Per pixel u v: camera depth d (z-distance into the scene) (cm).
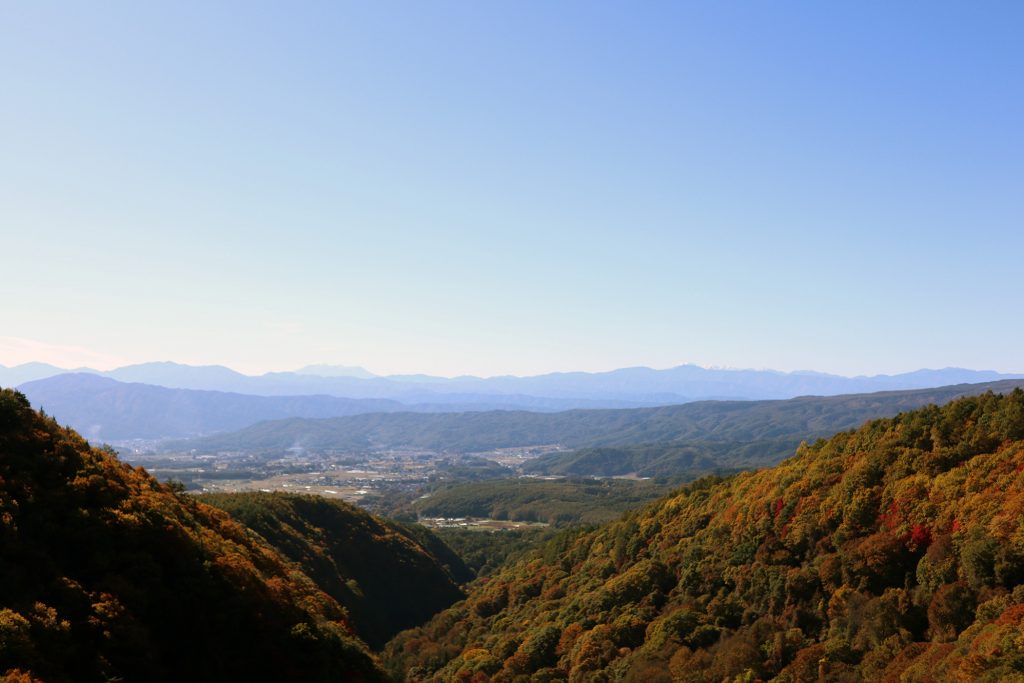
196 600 3422
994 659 3212
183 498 5128
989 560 3938
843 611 4728
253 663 3503
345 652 4244
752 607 5559
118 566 3222
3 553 2891
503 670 6500
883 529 4947
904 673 3716
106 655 2778
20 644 2438
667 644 5394
